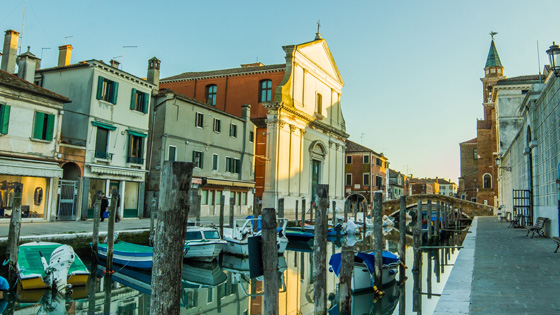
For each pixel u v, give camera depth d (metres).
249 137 35.47
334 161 47.28
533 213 19.92
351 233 31.73
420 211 25.75
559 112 14.44
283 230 21.02
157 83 27.66
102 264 15.93
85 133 22.69
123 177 24.47
